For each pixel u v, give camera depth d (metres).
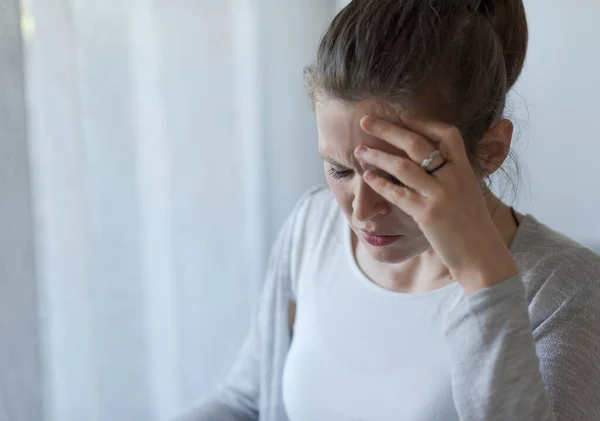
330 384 0.89
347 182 0.74
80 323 1.30
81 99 1.29
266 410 1.04
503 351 0.67
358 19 0.71
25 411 1.13
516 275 0.69
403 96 0.68
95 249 1.41
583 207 1.49
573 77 1.46
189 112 1.54
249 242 1.72
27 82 1.17
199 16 1.53
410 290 0.87
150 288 1.54
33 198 1.18
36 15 1.18
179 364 1.60
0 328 1.09
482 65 0.71
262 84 1.72
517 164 0.87
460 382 0.70
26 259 1.11
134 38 1.42
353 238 0.95
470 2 0.72
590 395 0.73
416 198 0.67
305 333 0.95
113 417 1.46
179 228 1.56
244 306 1.70
